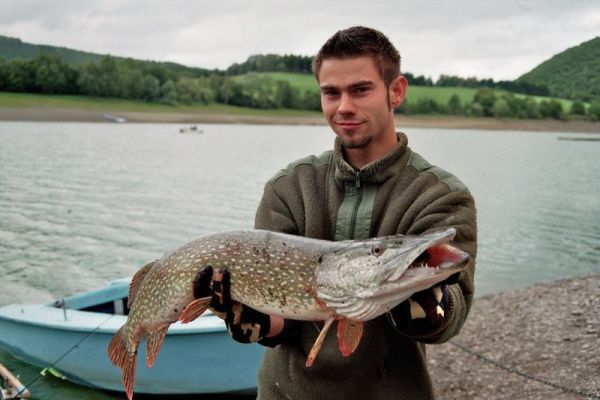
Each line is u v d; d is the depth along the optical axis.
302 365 2.71
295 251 2.57
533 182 32.56
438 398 7.30
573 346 8.25
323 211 2.79
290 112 118.88
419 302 2.29
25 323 7.78
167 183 27.77
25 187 25.42
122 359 3.20
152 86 107.81
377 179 2.66
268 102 118.69
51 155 39.66
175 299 2.87
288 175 2.93
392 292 2.25
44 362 7.88
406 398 2.59
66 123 88.25
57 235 16.78
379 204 2.65
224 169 34.41
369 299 2.31
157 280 2.95
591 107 126.00
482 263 15.42
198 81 118.56
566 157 52.50
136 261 14.34
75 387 7.77
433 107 121.00
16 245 15.59
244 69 161.00
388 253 2.28
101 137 60.41
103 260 14.34
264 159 41.41
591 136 100.75
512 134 103.12
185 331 6.89
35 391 7.64
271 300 2.60
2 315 7.98
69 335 7.55
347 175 2.70
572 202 25.28
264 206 2.95
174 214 20.06
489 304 11.13
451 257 2.22
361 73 2.57
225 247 2.74
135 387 7.40
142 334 3.09
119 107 101.75
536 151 60.16
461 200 2.54
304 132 87.12
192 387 7.25
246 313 2.69
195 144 55.88
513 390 7.18
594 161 48.38
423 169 2.66
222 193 24.92
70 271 13.41
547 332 9.02
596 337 8.45
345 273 2.38
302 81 138.12
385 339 2.62
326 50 2.63
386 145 2.70
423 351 2.70
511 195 27.28
